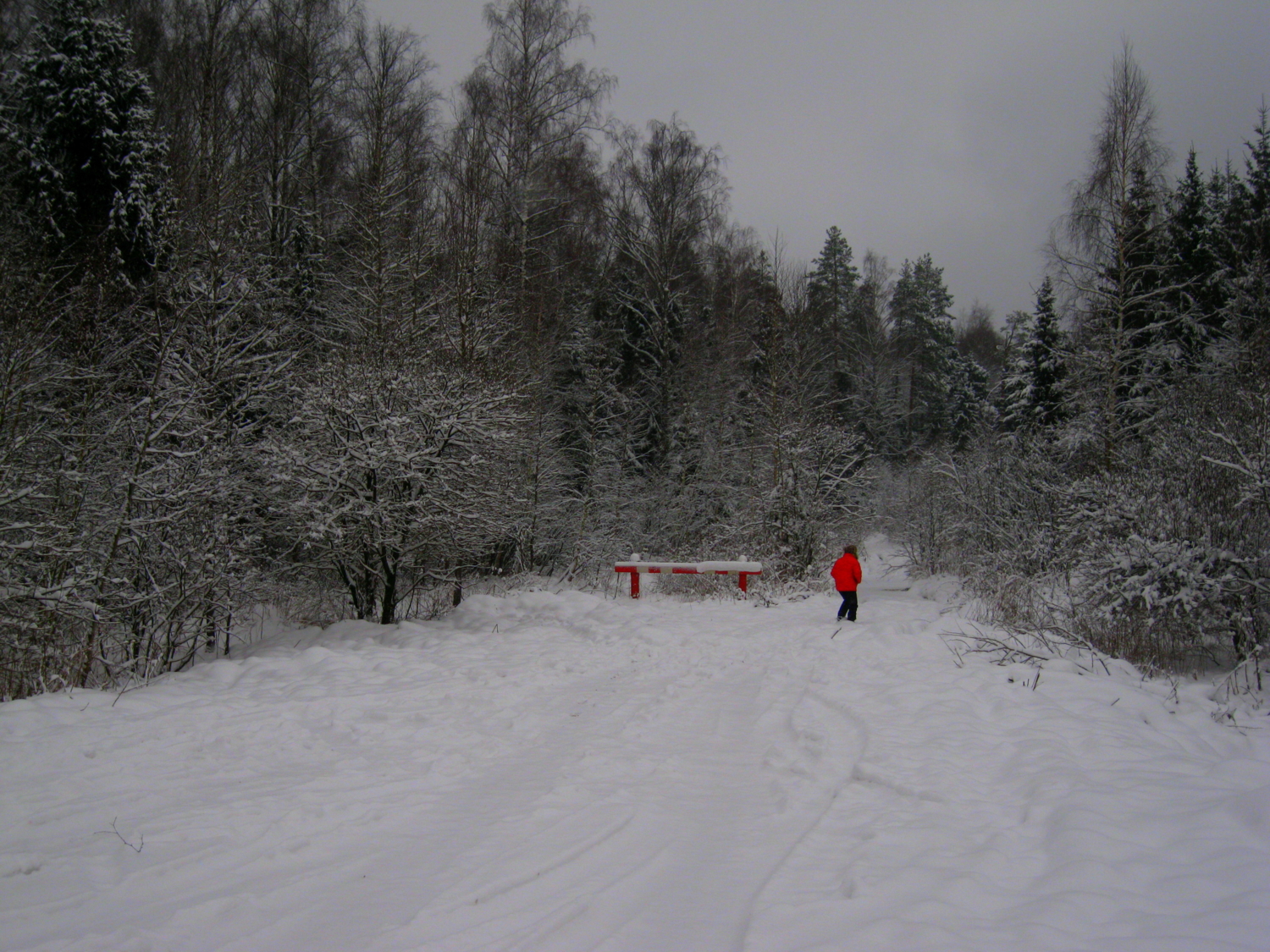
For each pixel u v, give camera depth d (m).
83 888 3.94
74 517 10.34
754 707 7.88
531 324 22.45
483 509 13.70
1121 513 11.41
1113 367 18.16
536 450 20.41
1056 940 3.12
